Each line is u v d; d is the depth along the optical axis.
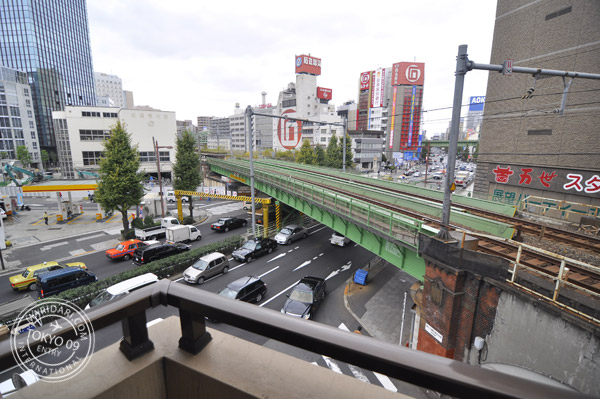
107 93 157.88
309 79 89.62
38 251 25.23
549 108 21.53
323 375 1.20
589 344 5.95
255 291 16.81
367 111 124.44
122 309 1.24
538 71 7.40
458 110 7.70
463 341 8.61
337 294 18.48
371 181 22.80
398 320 15.85
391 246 12.96
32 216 38.00
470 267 8.25
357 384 1.13
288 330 1.08
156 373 1.36
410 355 0.90
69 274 16.47
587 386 5.97
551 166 21.42
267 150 87.06
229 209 42.69
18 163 62.75
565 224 15.70
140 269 18.44
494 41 24.91
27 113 70.19
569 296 6.47
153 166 59.94
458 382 0.79
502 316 7.66
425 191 18.66
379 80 119.38
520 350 7.25
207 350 1.40
